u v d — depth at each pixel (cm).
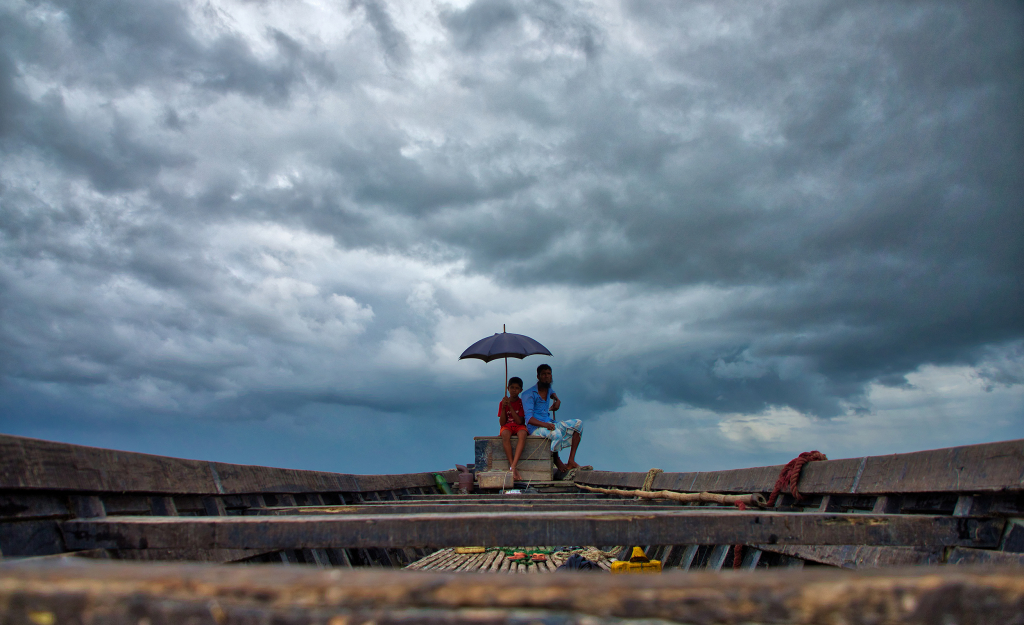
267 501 523
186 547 244
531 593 82
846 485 379
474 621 81
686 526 243
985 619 79
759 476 504
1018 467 247
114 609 84
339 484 690
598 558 645
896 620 79
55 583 86
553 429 1095
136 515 345
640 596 81
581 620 81
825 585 80
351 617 82
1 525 248
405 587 83
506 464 1063
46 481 268
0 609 86
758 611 80
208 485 422
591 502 511
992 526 261
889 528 257
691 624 80
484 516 238
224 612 83
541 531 237
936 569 85
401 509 421
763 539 248
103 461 316
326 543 237
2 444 250
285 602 82
